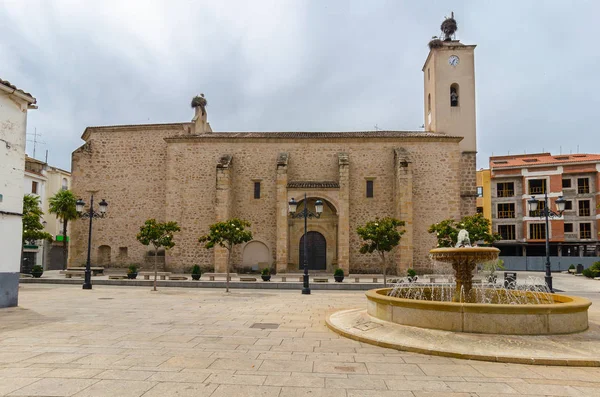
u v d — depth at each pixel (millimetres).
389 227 22062
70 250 33500
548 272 20844
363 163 32062
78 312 12812
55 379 6012
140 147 34188
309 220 31734
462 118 34250
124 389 5629
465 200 33188
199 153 32531
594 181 46438
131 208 33688
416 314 9078
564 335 8414
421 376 6438
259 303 15547
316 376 6379
